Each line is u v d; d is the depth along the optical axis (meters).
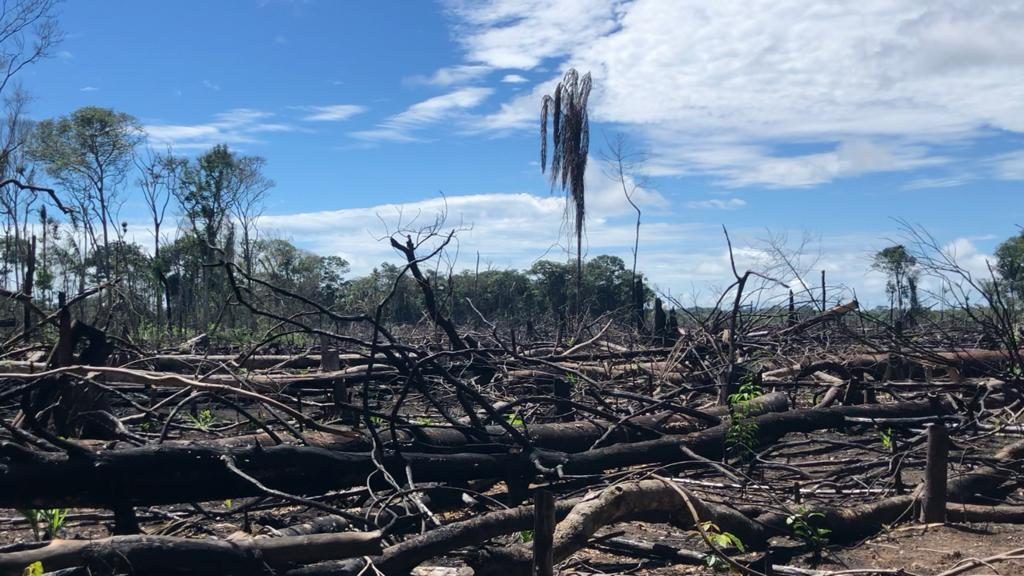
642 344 17.73
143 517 6.81
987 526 7.32
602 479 8.02
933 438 7.39
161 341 17.22
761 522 6.50
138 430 8.52
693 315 14.33
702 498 6.62
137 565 4.32
